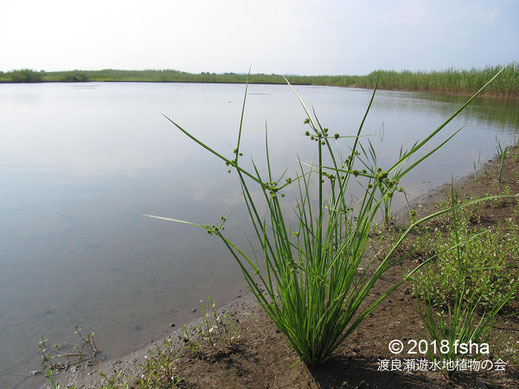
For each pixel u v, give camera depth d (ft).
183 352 7.68
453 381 6.25
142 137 30.68
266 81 171.32
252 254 11.84
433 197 16.52
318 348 6.62
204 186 18.15
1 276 10.44
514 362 6.50
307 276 6.25
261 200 16.19
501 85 63.36
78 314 8.94
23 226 13.60
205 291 9.91
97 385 6.93
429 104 55.67
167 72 200.13
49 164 22.15
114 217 14.43
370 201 5.99
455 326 6.41
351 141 28.68
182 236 12.97
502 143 27.61
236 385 6.66
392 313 8.38
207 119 40.22
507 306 8.07
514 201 14.52
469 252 9.10
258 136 30.60
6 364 7.45
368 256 11.31
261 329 8.31
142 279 10.41
